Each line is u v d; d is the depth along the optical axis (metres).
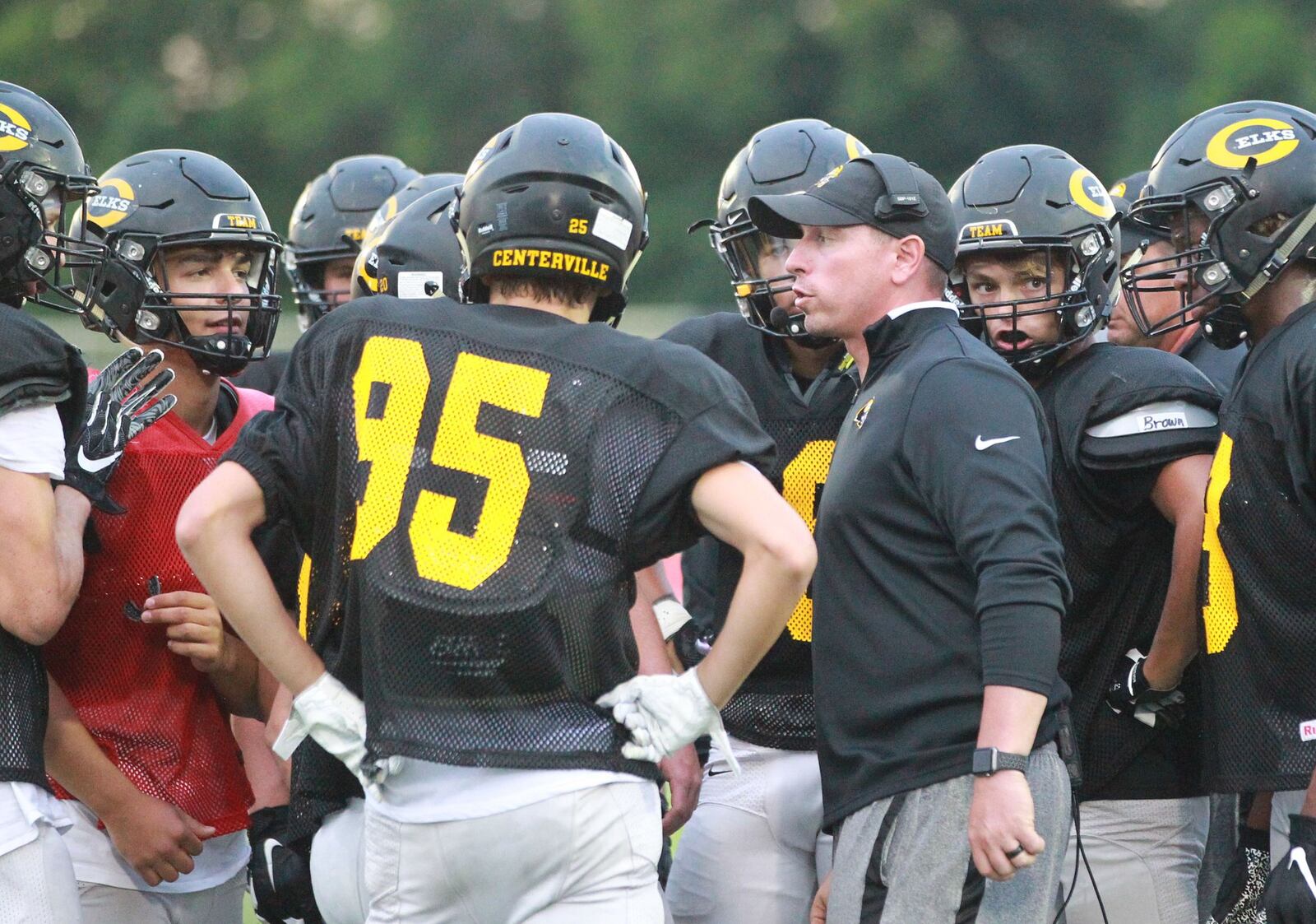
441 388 10.73
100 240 13.95
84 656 13.48
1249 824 14.03
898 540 12.20
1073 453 13.56
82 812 13.41
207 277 14.34
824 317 13.05
